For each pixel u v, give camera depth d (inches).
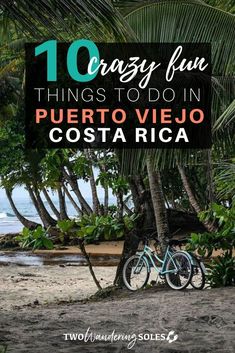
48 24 129.1
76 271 638.5
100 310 322.0
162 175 964.6
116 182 613.6
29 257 831.1
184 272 394.3
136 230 437.4
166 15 268.4
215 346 226.2
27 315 311.7
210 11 265.9
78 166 633.0
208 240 414.6
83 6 126.0
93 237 438.6
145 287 418.9
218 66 275.1
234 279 402.6
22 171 990.4
